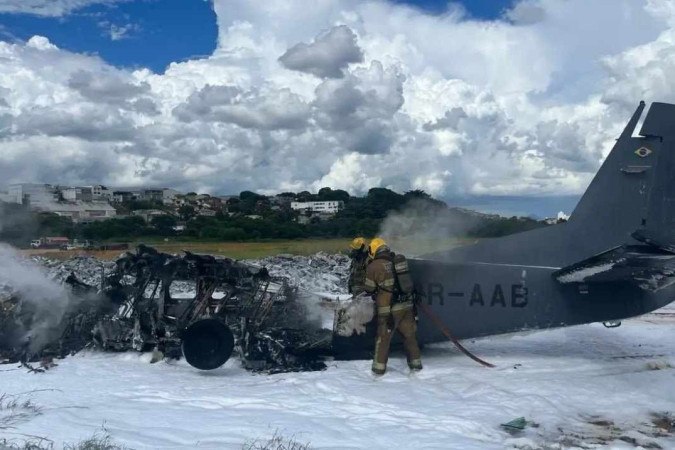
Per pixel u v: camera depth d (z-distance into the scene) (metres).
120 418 6.16
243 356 8.75
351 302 9.09
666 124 9.25
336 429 6.05
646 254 8.10
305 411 6.68
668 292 9.14
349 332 9.05
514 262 9.39
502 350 9.97
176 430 5.80
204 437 5.62
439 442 5.79
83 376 8.06
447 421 6.43
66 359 9.10
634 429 6.51
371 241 8.77
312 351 9.25
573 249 9.30
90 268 15.04
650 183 9.23
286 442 5.53
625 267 8.17
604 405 7.22
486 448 5.73
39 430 5.62
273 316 9.41
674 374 8.55
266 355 8.87
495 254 9.48
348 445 5.61
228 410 6.62
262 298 9.25
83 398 6.99
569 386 7.84
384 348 8.36
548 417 6.71
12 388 7.37
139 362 9.00
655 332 11.64
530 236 9.42
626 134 9.33
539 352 9.86
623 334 11.41
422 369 8.59
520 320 9.12
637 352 9.94
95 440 5.27
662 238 9.13
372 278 8.43
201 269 9.07
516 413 6.82
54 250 15.84
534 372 8.62
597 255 8.43
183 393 7.30
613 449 5.89
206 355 8.35
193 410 6.57
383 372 8.31
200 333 8.34
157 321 9.15
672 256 7.77
